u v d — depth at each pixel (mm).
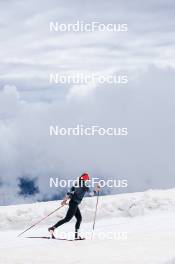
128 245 14562
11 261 12836
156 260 12047
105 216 21812
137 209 21750
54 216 21719
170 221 19656
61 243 15805
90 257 13047
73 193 16984
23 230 20188
